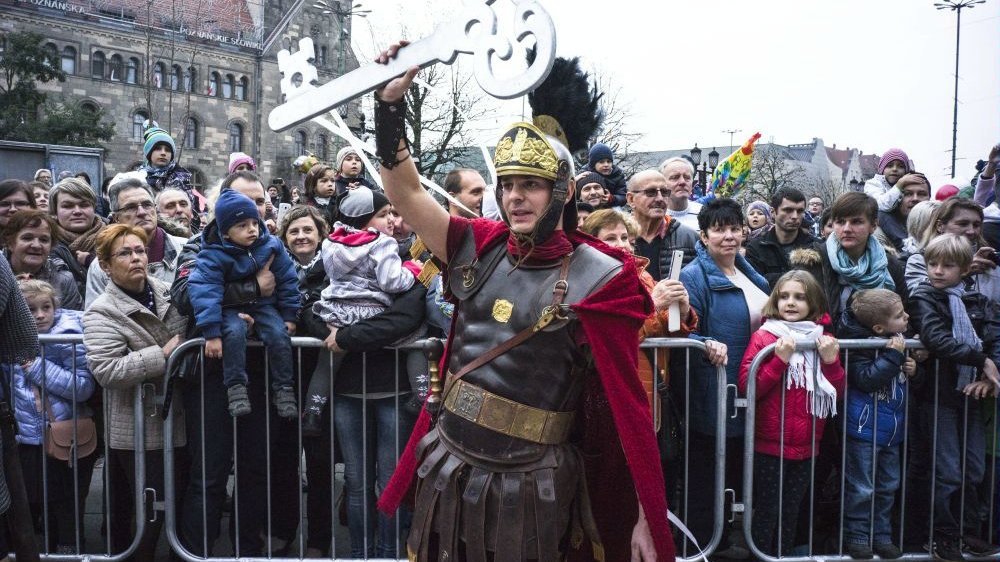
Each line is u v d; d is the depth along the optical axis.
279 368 3.42
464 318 2.14
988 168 5.23
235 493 3.53
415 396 3.48
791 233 4.77
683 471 3.73
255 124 45.25
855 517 3.76
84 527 4.01
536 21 1.67
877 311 3.67
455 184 4.08
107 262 3.47
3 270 2.84
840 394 3.67
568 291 1.99
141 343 3.43
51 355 3.52
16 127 33.47
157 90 42.56
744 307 3.80
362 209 3.65
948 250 3.71
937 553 3.75
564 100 2.09
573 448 2.13
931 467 3.79
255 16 45.50
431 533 2.15
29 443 3.52
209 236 3.43
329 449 3.66
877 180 6.52
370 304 3.46
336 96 1.97
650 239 4.33
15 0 38.53
